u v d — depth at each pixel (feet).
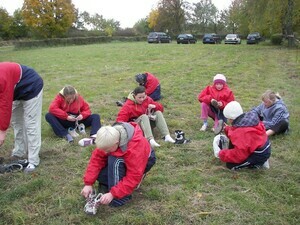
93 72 45.37
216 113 19.77
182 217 11.21
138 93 17.38
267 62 55.31
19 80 13.33
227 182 13.43
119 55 70.74
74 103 18.75
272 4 85.66
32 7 158.30
